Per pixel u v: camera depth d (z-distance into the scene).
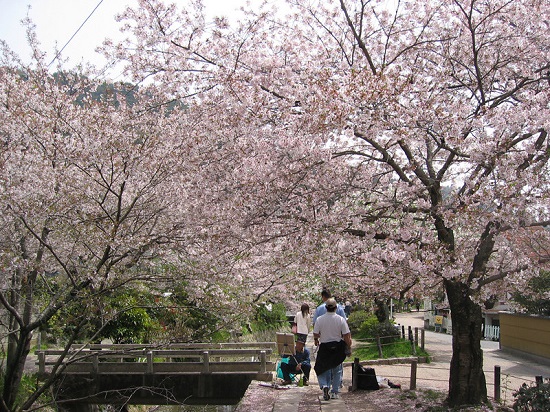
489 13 8.32
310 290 12.76
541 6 7.93
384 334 19.50
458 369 7.75
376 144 7.30
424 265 7.02
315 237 7.56
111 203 10.12
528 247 8.34
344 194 7.97
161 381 11.55
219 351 11.83
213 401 11.64
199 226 8.52
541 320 15.04
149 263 9.85
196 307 9.66
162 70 8.37
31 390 10.81
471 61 8.86
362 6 8.08
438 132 7.15
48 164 8.90
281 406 8.08
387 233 7.82
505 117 6.76
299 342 10.39
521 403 6.79
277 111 7.71
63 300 8.87
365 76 6.78
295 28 8.77
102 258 8.85
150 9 8.04
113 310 9.84
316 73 7.73
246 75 7.50
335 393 8.70
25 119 8.66
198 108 8.53
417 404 7.78
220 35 7.97
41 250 9.13
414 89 7.52
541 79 8.15
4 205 8.19
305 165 7.48
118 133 8.91
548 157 6.65
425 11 8.80
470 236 8.53
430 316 33.09
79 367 11.82
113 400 11.36
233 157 8.28
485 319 25.50
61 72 10.20
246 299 10.69
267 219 7.91
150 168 8.94
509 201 6.40
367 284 9.26
